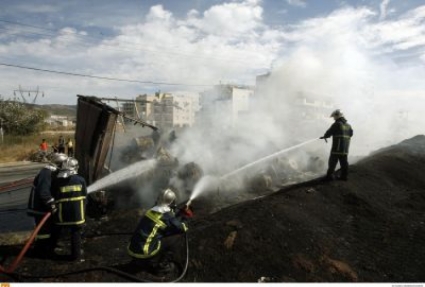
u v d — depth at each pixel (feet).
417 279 13.05
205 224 17.89
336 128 22.85
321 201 19.97
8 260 14.51
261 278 12.94
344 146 22.75
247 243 14.71
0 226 22.35
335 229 17.13
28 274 13.14
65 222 14.35
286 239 15.24
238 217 16.97
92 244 17.17
